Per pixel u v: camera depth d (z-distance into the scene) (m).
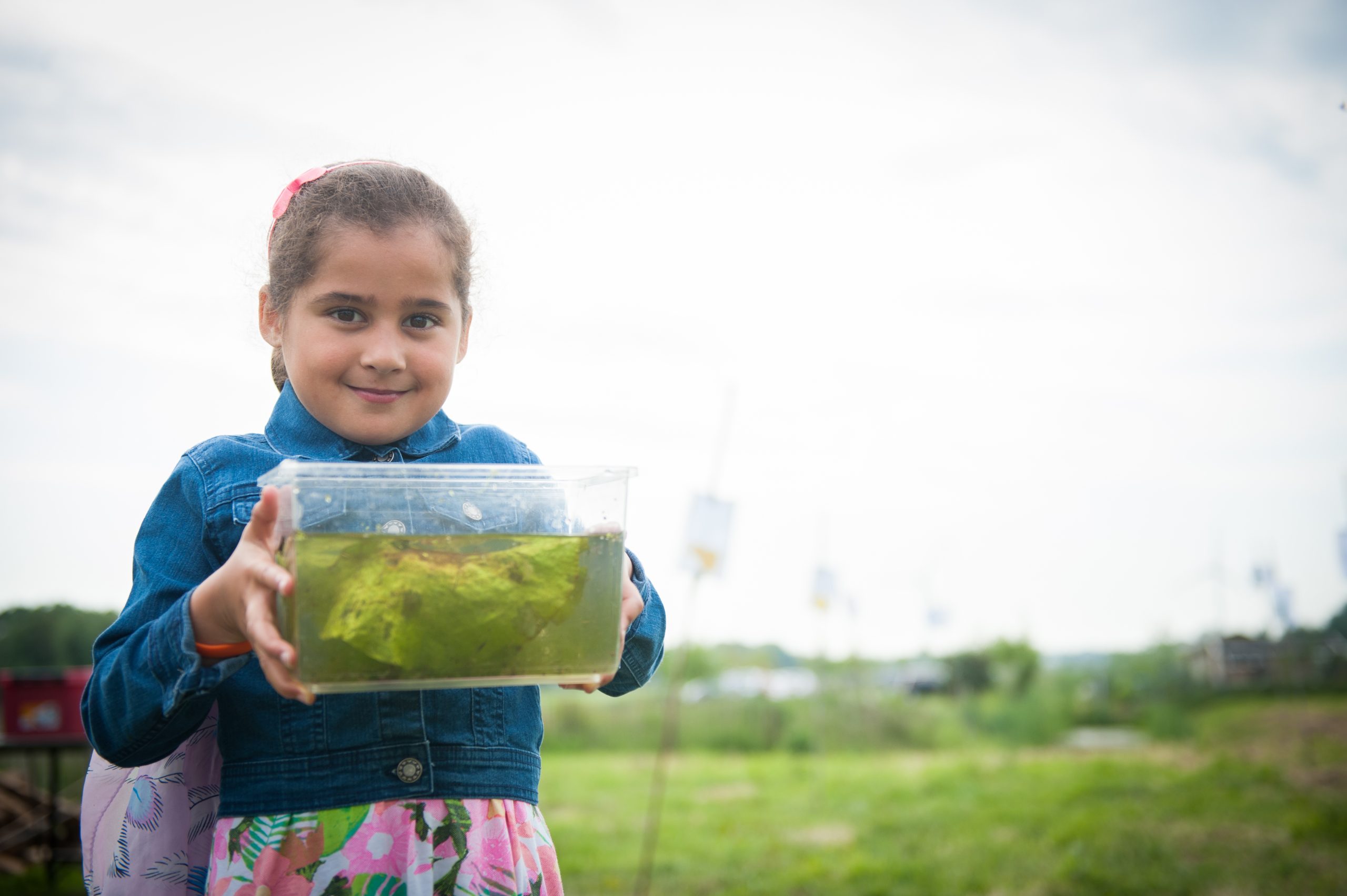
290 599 1.04
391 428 1.36
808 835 7.13
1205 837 6.80
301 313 1.34
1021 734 13.63
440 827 1.29
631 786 9.62
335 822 1.27
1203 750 11.96
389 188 1.35
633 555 1.52
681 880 5.81
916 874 5.93
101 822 1.43
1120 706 15.41
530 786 1.39
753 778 10.17
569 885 5.71
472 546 1.08
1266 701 15.25
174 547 1.33
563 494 1.16
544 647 1.10
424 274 1.33
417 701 1.32
